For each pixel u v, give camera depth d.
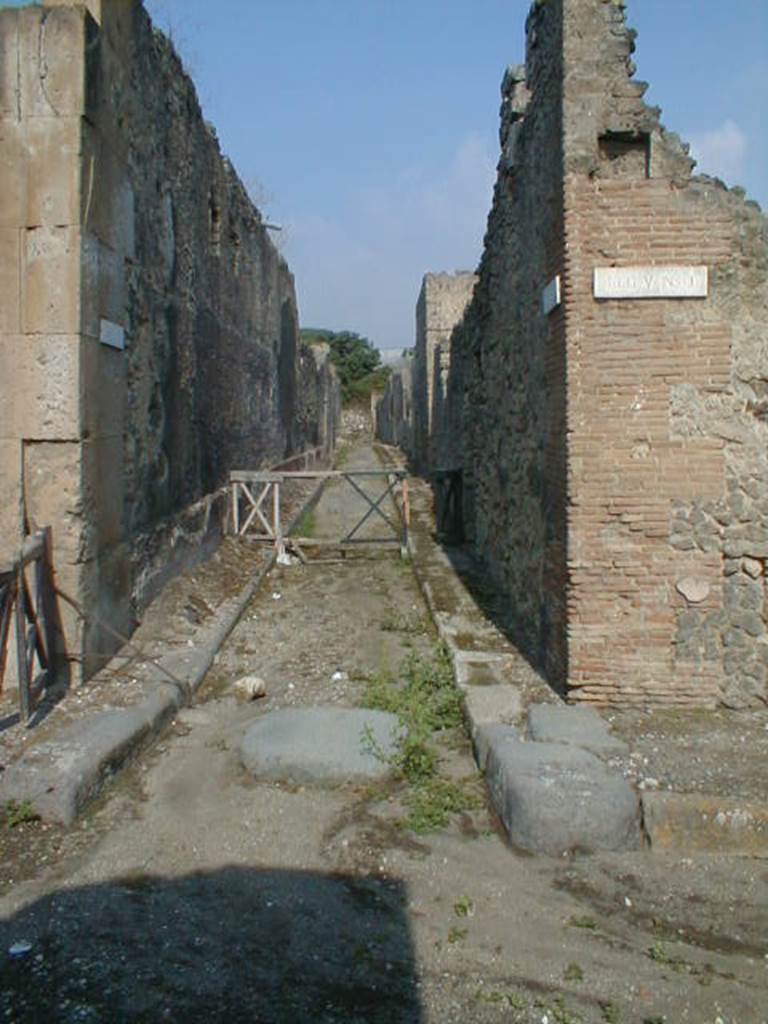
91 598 6.32
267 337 17.09
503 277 8.80
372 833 4.40
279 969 3.37
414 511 17.45
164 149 8.66
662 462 5.64
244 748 5.16
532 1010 3.15
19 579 5.49
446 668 6.89
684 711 5.64
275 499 12.43
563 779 4.38
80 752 4.83
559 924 3.68
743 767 4.75
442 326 23.77
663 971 3.38
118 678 6.36
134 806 4.70
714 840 4.25
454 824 4.51
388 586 10.71
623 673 5.68
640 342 5.62
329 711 5.70
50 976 3.30
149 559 8.02
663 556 5.65
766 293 5.60
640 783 4.54
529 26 7.07
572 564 5.67
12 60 5.99
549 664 6.25
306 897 3.86
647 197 5.60
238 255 13.59
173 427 9.13
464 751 5.45
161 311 8.57
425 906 3.80
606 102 5.61
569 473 5.65
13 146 6.00
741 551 5.63
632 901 3.85
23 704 5.46
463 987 3.28
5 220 6.03
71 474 6.09
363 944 3.53
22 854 4.18
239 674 7.12
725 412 5.61
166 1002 3.17
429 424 23.06
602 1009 3.17
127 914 3.71
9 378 6.07
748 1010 3.17
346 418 61.66
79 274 6.04
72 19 5.98
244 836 4.38
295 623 8.92
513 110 7.98
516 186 7.92
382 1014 3.13
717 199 5.59
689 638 5.66
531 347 7.14
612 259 5.62
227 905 3.79
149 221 8.06
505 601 8.86
